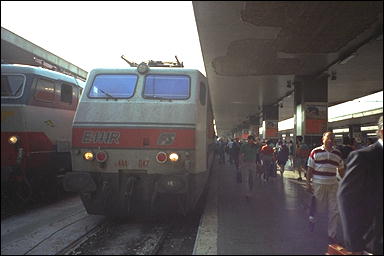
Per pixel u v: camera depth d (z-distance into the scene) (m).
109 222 8.75
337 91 26.09
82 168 8.32
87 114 8.46
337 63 16.17
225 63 9.54
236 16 10.44
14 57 17.23
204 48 14.10
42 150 10.30
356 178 4.14
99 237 7.49
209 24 11.27
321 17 6.51
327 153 7.01
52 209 10.24
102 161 8.19
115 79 8.84
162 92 8.66
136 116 8.34
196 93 8.64
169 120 8.29
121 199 8.24
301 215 9.02
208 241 6.66
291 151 27.95
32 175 10.16
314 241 6.75
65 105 11.65
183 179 7.96
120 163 8.19
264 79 21.73
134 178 8.15
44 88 10.52
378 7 6.11
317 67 17.48
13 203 10.00
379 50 13.94
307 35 7.41
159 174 8.13
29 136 9.75
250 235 7.11
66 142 11.66
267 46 8.66
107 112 8.43
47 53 18.39
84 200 8.32
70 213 9.73
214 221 8.27
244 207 10.02
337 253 5.57
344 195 4.16
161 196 8.27
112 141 8.24
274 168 17.22
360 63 16.58
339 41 7.67
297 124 21.42
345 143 10.46
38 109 10.19
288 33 7.34
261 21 6.77
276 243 6.58
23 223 8.54
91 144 8.29
